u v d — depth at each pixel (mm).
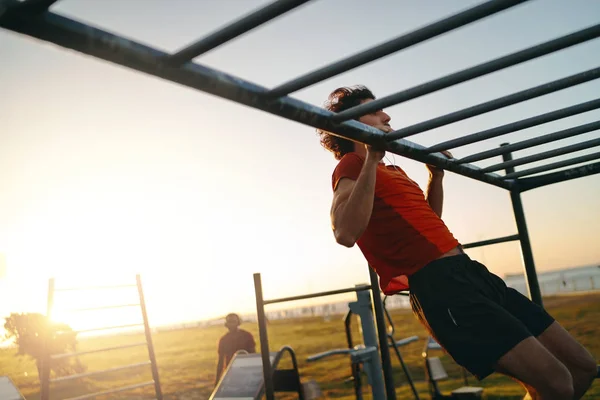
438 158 1638
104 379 11164
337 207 1488
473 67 926
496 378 6977
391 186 1599
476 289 1441
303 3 660
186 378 12461
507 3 738
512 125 1407
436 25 775
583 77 1062
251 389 3855
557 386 1238
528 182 2230
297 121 1013
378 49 802
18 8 560
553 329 1562
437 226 1571
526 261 2195
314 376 10727
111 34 655
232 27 674
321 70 841
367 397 7328
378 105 1012
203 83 788
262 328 2551
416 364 10297
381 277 1619
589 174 2084
